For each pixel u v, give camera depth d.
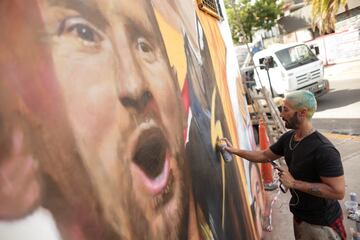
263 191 5.46
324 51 23.53
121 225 0.98
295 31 26.95
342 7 21.12
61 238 0.75
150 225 1.16
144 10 1.50
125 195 1.03
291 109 2.57
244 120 5.05
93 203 0.87
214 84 2.99
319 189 2.41
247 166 3.99
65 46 0.90
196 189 1.77
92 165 0.90
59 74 0.86
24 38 0.78
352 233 3.80
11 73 0.73
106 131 1.00
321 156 2.42
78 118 0.89
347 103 11.66
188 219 1.55
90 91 0.96
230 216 2.48
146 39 1.45
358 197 4.96
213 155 2.37
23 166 0.71
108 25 1.13
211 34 3.52
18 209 0.68
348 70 19.30
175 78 1.77
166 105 1.55
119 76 1.13
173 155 1.52
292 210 2.83
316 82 12.61
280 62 12.37
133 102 1.21
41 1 0.85
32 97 0.77
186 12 2.46
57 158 0.79
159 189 1.29
